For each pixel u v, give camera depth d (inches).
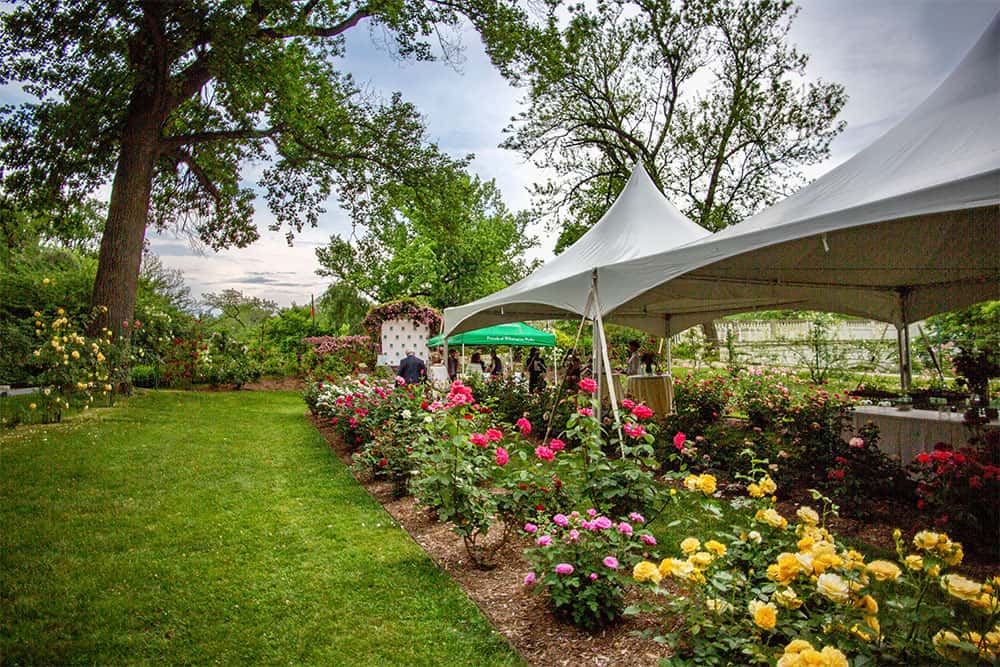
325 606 135.3
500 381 483.5
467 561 164.2
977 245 232.1
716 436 240.5
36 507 207.0
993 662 64.3
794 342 639.1
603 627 121.4
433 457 160.7
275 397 609.9
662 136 770.2
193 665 111.3
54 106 471.5
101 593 141.7
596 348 240.1
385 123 642.2
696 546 91.2
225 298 1407.5
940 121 172.4
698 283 297.6
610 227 345.4
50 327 369.1
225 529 189.2
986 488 157.1
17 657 112.9
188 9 442.3
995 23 180.2
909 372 353.4
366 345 897.5
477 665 109.5
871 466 194.4
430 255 1350.9
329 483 251.6
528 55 580.4
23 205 531.2
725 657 86.7
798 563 78.5
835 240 211.5
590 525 120.6
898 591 91.6
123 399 466.0
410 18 545.3
